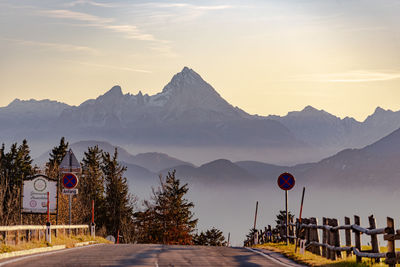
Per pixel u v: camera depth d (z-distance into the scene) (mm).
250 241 122438
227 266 43250
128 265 42281
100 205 188875
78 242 68438
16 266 40312
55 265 41281
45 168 126312
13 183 169125
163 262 45156
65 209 107250
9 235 57062
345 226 46250
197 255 52500
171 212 186750
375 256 39781
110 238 94500
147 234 185375
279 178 66125
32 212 79812
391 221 37500
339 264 43188
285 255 54250
